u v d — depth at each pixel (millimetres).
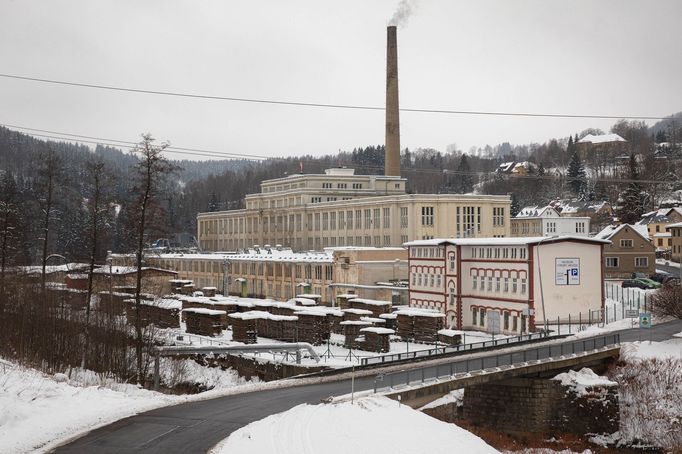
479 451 38594
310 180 182375
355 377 59875
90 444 35688
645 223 186750
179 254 180875
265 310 97625
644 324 74250
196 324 91500
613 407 64938
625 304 99938
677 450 61812
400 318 84875
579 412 64375
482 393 66438
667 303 87875
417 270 104312
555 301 87125
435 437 39500
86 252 79562
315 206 168000
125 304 81438
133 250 68125
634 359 69250
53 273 105938
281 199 189250
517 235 194125
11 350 65750
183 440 36594
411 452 35906
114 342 70625
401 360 65000
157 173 67375
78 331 72938
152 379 70938
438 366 56125
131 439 36781
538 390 64438
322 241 167000
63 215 182750
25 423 39125
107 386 60219
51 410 42281
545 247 86562
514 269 88188
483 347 71125
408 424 41844
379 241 148625
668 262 160875
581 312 88500
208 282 168375
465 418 67062
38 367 61062
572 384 65312
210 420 41750
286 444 35062
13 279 88062
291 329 83375
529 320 85125
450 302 96562
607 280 132250
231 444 35000
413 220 140375
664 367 67500
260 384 57219
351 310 89000
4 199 108500
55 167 98750
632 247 139500
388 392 50125
